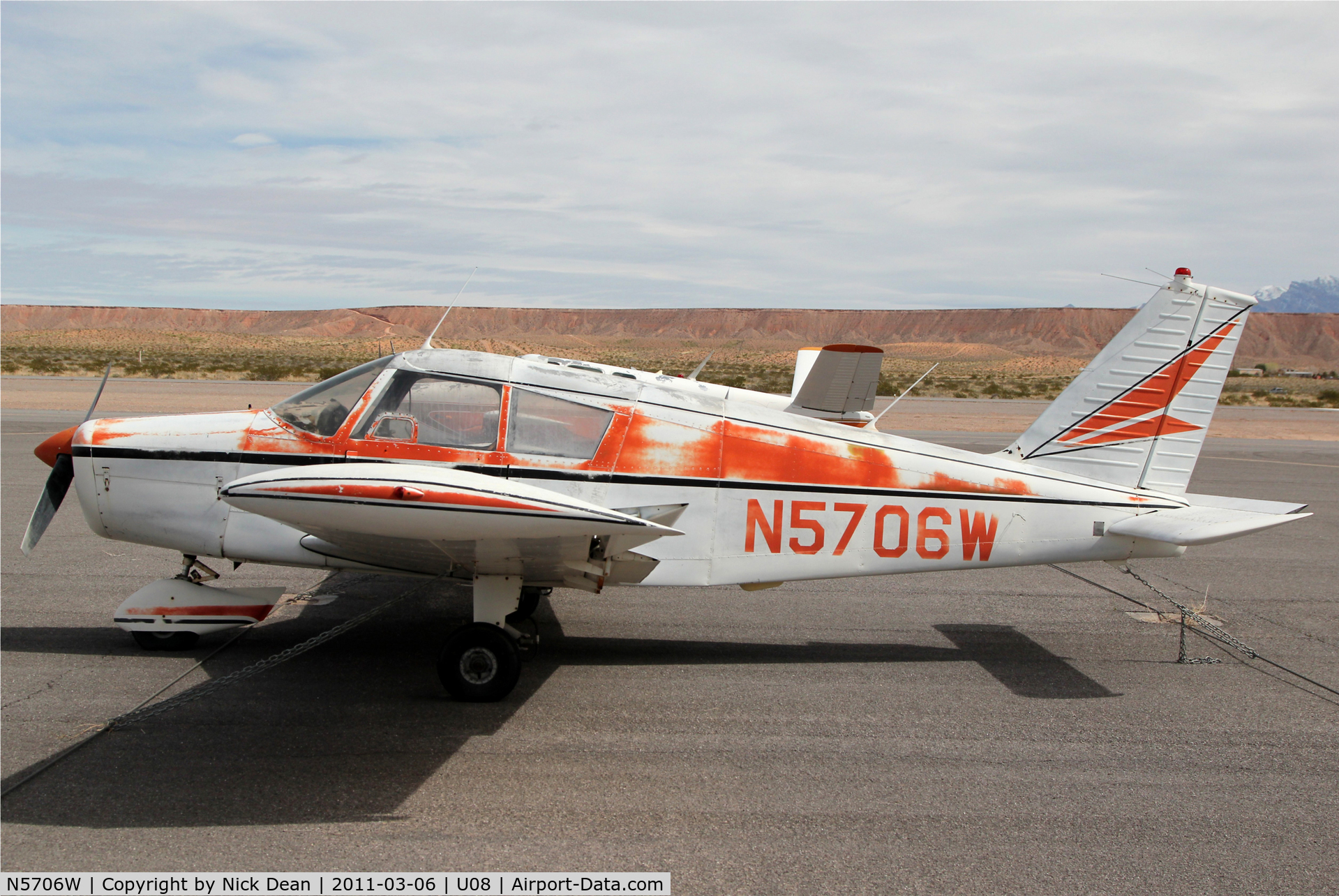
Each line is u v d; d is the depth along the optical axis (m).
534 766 4.09
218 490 5.27
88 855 3.25
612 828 3.54
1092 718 4.92
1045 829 3.65
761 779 4.02
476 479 4.20
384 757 4.14
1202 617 7.15
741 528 5.48
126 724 4.41
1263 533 10.99
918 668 5.74
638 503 5.35
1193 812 3.84
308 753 4.16
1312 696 5.36
